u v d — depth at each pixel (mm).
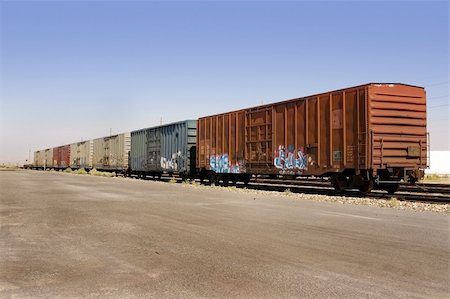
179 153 32312
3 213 11898
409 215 11602
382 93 16688
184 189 22875
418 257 6543
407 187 21797
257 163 22641
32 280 5344
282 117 21047
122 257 6555
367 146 16438
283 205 14156
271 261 6297
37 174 53375
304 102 19672
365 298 4664
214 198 16922
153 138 37656
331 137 18094
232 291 4906
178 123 32625
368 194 17422
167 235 8398
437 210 12969
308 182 27266
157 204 14398
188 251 6957
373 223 10000
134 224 9820
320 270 5801
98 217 11031
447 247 7270
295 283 5203
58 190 21625
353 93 17172
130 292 4871
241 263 6184
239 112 24391
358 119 16891
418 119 17391
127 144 45906
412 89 17234
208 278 5422
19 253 6844
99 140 56094
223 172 25688
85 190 21688
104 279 5387
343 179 18469
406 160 17094
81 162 64812
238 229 9102
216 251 6953
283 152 20859
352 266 6008
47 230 9016
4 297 4699
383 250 7027
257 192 20359
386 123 16719
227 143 25453
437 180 40312
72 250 7059
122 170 46688
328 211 12430
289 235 8375
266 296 4730
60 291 4906
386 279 5375
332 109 18172
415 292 4871
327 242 7680
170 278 5430
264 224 9812
